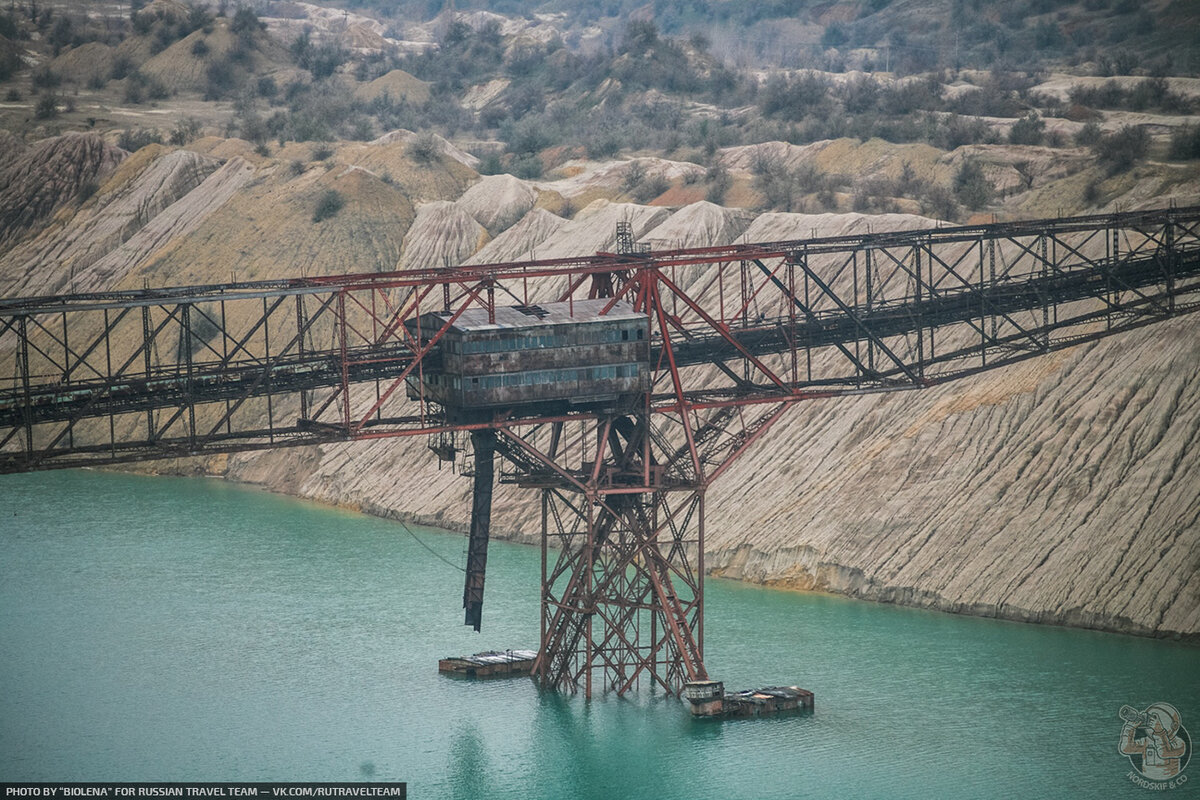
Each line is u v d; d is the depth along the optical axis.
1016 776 191.50
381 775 193.62
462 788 190.75
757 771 194.75
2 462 192.25
